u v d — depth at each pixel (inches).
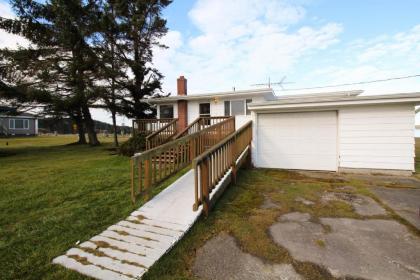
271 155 306.0
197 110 469.4
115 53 598.2
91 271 88.4
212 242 110.7
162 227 124.3
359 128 266.5
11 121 1320.1
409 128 249.8
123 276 85.4
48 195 180.9
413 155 249.4
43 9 537.3
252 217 138.3
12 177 246.2
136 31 599.8
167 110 511.5
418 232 116.3
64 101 529.3
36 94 498.9
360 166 267.6
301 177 245.9
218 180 170.2
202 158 136.6
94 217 139.1
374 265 89.8
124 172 266.4
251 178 240.7
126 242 109.7
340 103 262.4
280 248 103.3
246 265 91.8
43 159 394.3
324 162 284.0
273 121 304.8
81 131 774.5
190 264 93.3
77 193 185.5
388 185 208.5
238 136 236.1
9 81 534.0
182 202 156.7
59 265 92.2
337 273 85.4
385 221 130.2
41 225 128.3
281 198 173.2
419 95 235.0
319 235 114.9
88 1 571.2
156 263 93.4
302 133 292.8
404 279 81.7
